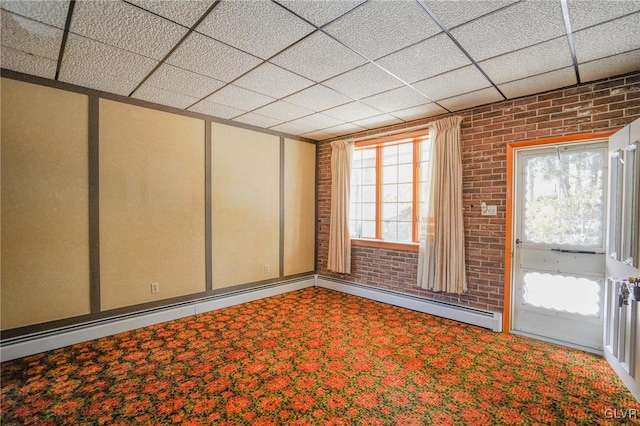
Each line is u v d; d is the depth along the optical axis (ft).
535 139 10.11
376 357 8.91
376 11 5.99
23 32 6.68
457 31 6.66
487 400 6.95
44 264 9.25
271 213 15.25
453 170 11.64
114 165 10.48
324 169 17.12
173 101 11.14
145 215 11.21
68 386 7.39
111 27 6.53
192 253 12.46
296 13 6.06
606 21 6.21
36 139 9.06
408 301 13.15
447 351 9.29
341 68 8.45
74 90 9.65
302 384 7.54
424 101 10.91
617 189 7.97
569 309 9.79
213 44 7.22
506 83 9.33
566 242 9.86
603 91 8.96
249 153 14.28
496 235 10.91
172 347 9.45
